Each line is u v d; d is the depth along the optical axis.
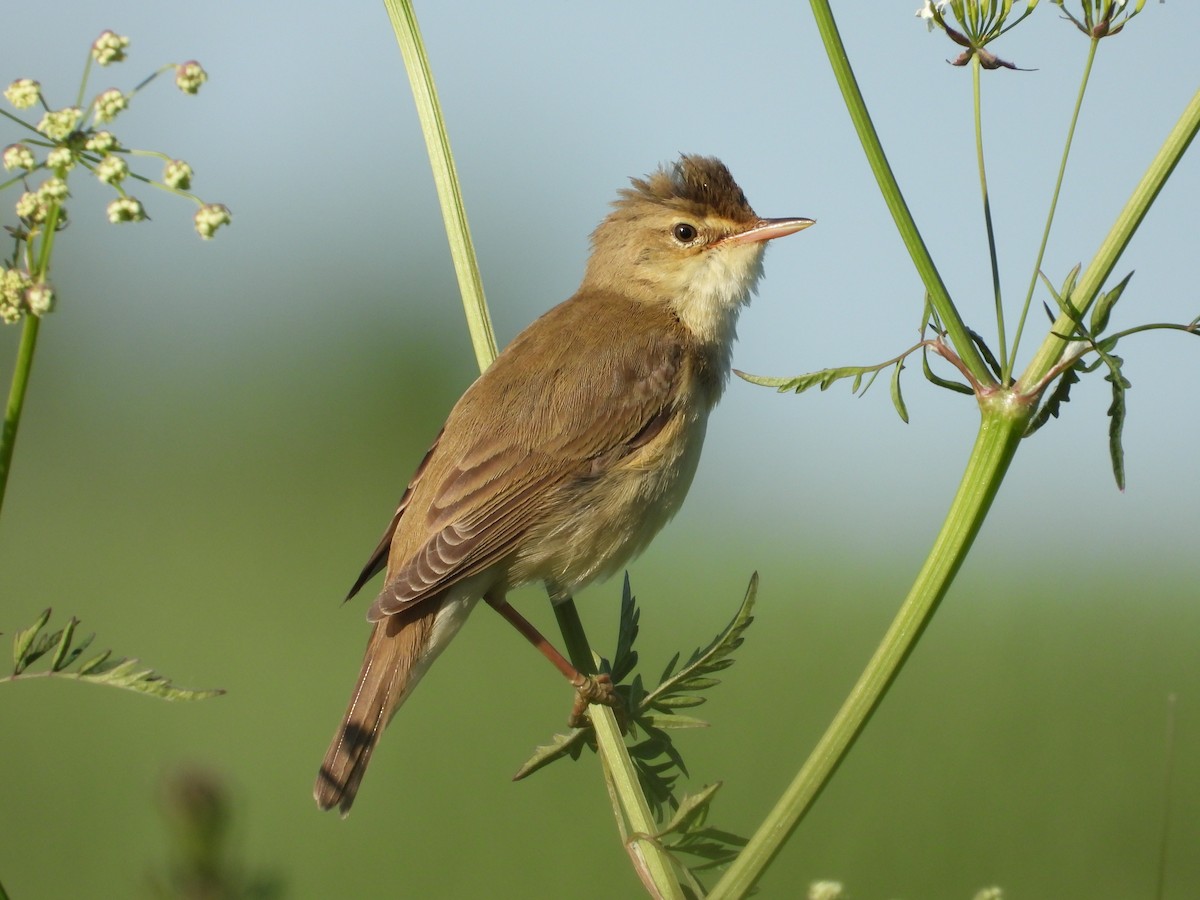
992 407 4.55
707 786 4.43
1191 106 4.46
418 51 6.33
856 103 4.61
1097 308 4.43
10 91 3.33
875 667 4.43
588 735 5.26
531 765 5.22
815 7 4.60
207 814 2.19
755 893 4.26
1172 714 4.89
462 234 6.42
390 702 7.29
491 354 6.37
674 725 5.17
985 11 4.67
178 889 2.16
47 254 3.39
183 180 3.42
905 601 4.50
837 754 4.34
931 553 4.54
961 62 4.74
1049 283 4.46
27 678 3.27
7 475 3.39
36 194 3.29
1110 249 4.46
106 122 3.37
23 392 3.40
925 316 4.73
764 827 4.30
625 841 4.93
